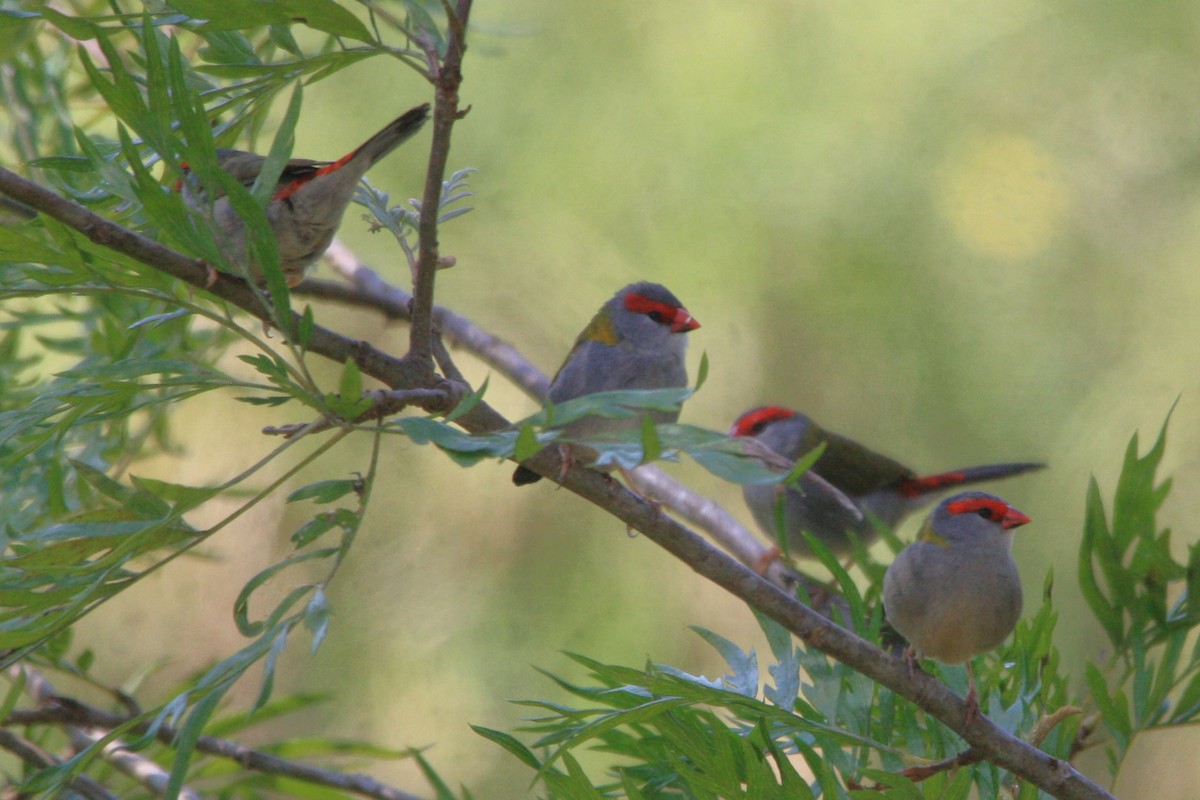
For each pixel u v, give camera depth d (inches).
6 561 191.8
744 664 260.4
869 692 255.6
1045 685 274.7
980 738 236.4
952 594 277.3
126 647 472.4
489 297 486.6
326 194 267.9
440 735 443.8
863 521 455.2
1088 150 490.9
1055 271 487.8
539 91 487.8
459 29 213.8
